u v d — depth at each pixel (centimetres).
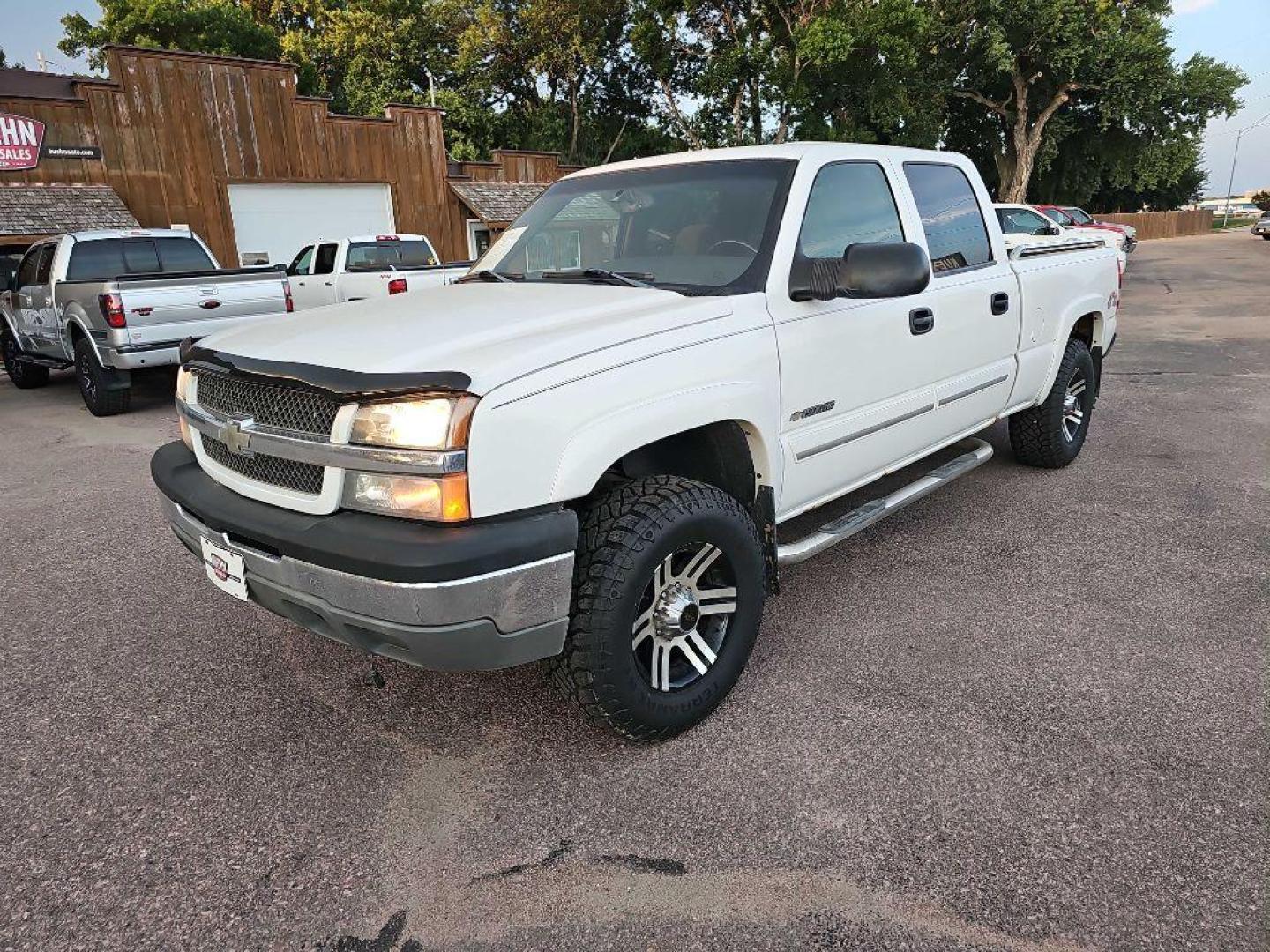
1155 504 474
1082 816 227
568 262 351
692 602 266
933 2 2919
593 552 239
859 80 2631
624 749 266
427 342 237
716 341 267
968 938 190
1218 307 1453
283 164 1692
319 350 239
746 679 304
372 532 211
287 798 248
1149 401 750
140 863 222
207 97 1580
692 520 250
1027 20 2980
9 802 247
